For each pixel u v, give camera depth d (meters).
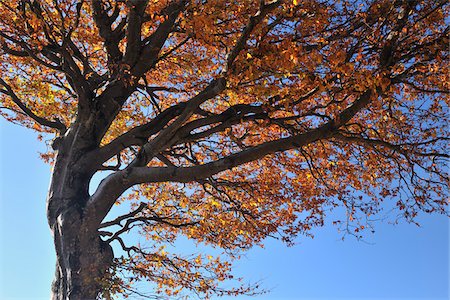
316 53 8.74
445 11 10.94
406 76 10.19
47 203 11.27
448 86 10.65
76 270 10.44
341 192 12.68
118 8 12.16
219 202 15.17
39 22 9.56
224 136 14.87
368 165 12.47
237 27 11.32
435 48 9.60
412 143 11.16
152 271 13.69
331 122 10.64
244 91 10.68
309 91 10.21
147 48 11.84
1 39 10.85
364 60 9.97
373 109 12.02
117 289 10.98
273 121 11.32
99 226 11.00
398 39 10.16
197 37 9.87
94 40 12.88
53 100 15.34
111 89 11.95
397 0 9.78
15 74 14.89
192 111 10.61
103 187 10.90
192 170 10.71
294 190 14.31
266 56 9.16
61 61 11.33
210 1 10.05
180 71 14.68
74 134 11.90
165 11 10.96
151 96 13.56
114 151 11.86
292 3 9.56
